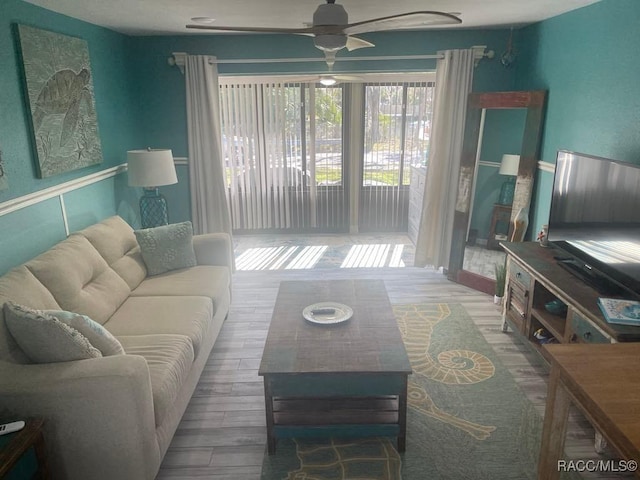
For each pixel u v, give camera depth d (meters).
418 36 4.65
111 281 3.02
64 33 3.45
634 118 2.83
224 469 2.26
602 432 1.45
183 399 2.48
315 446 2.40
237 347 3.39
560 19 3.74
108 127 4.16
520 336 3.30
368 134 5.84
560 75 3.75
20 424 1.78
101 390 1.86
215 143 4.93
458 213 4.48
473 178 4.34
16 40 2.88
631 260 2.41
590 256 2.81
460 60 4.43
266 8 3.33
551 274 2.87
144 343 2.49
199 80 4.75
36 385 1.84
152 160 4.01
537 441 2.41
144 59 4.80
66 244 2.88
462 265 4.54
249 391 2.88
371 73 4.81
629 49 2.87
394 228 6.22
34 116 3.00
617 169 2.54
